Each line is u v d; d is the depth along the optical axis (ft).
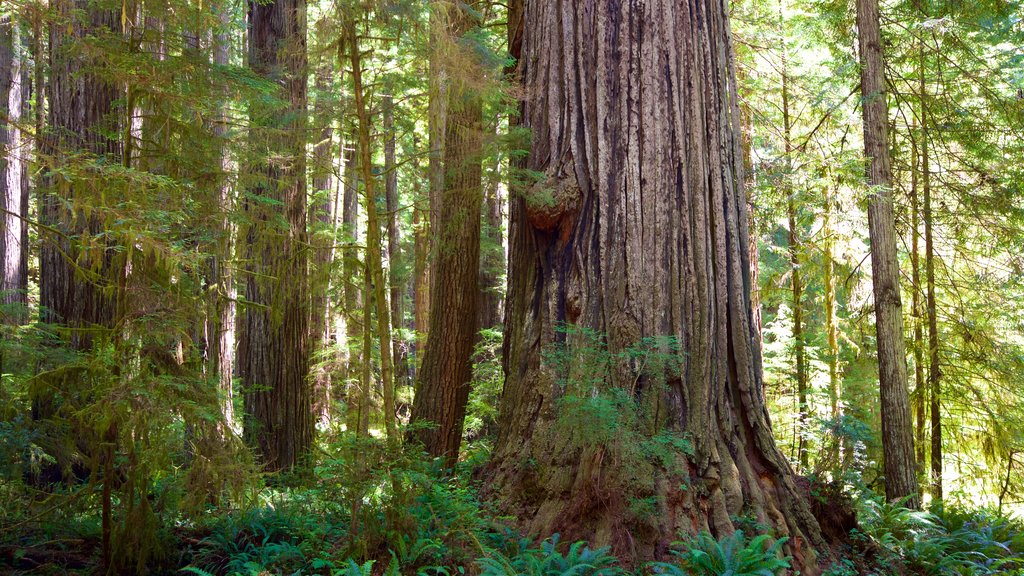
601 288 21.67
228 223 21.47
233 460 16.74
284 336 33.30
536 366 22.18
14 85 42.98
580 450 20.16
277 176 29.09
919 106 40.73
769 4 46.01
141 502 16.97
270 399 32.89
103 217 15.39
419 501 19.11
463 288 30.30
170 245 15.57
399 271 35.04
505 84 22.79
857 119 40.47
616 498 19.01
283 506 21.12
